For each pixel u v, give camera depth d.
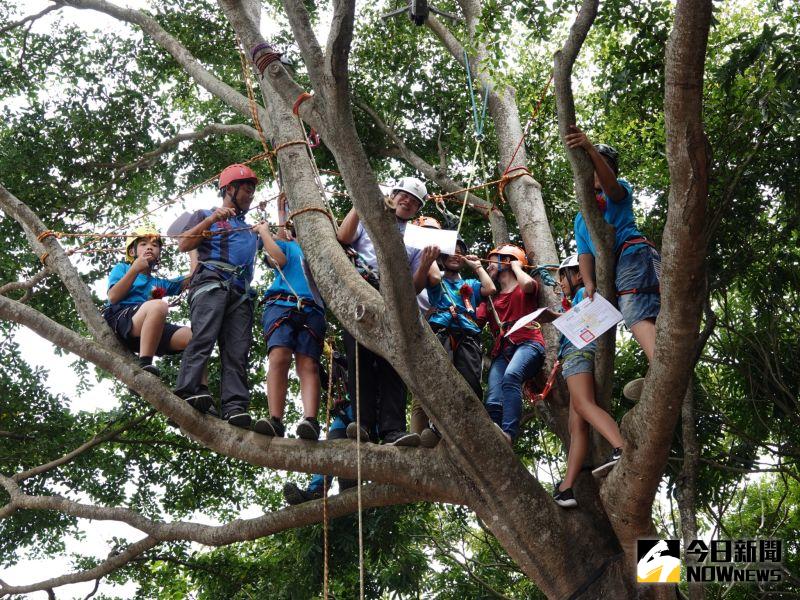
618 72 8.37
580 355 5.53
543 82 10.13
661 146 8.67
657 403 4.73
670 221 4.43
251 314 6.41
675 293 4.50
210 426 6.01
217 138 11.54
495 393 6.24
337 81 4.80
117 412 10.47
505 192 8.19
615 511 5.24
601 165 5.24
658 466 4.93
